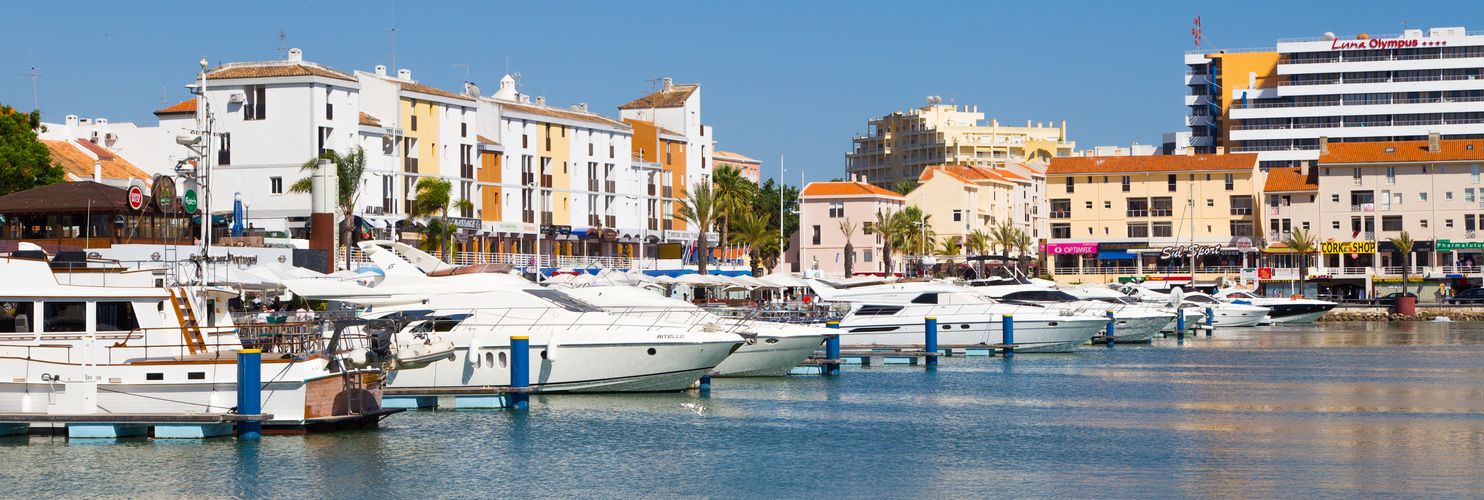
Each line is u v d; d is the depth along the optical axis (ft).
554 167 369.30
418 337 132.05
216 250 196.75
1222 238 470.80
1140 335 252.42
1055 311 214.48
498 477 101.76
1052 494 96.48
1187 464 107.55
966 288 223.30
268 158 292.20
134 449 106.01
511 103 362.12
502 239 347.77
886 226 434.30
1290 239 444.96
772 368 171.01
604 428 123.65
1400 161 447.83
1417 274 444.14
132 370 107.14
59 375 106.52
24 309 107.34
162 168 306.76
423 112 323.37
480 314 137.80
